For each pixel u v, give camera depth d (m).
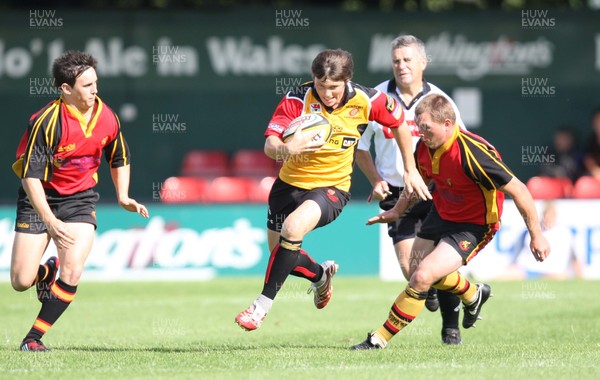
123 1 74.19
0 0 70.81
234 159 66.88
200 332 33.06
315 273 26.64
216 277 52.78
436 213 26.31
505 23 64.44
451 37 64.50
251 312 24.44
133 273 52.44
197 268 52.78
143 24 65.12
